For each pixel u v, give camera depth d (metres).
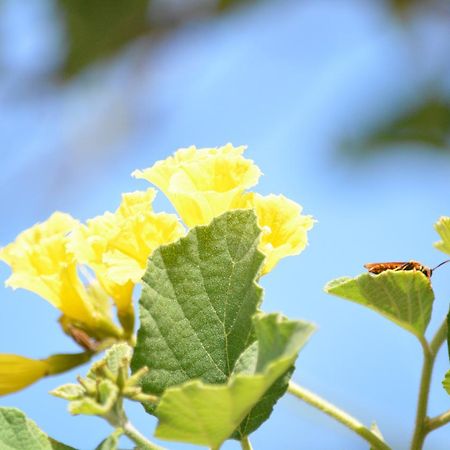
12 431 0.79
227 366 0.80
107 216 0.84
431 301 0.83
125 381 0.77
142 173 0.83
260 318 0.75
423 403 0.83
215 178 0.82
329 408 0.83
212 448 0.76
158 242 0.82
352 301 0.84
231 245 0.80
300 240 0.83
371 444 0.83
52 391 0.77
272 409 0.79
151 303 0.80
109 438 0.77
